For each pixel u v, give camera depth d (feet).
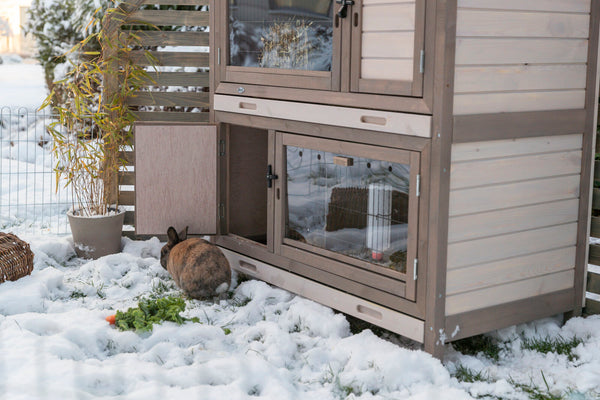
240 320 12.23
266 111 13.28
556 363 10.77
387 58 10.85
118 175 17.10
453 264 10.55
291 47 12.69
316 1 12.05
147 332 11.23
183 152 14.60
